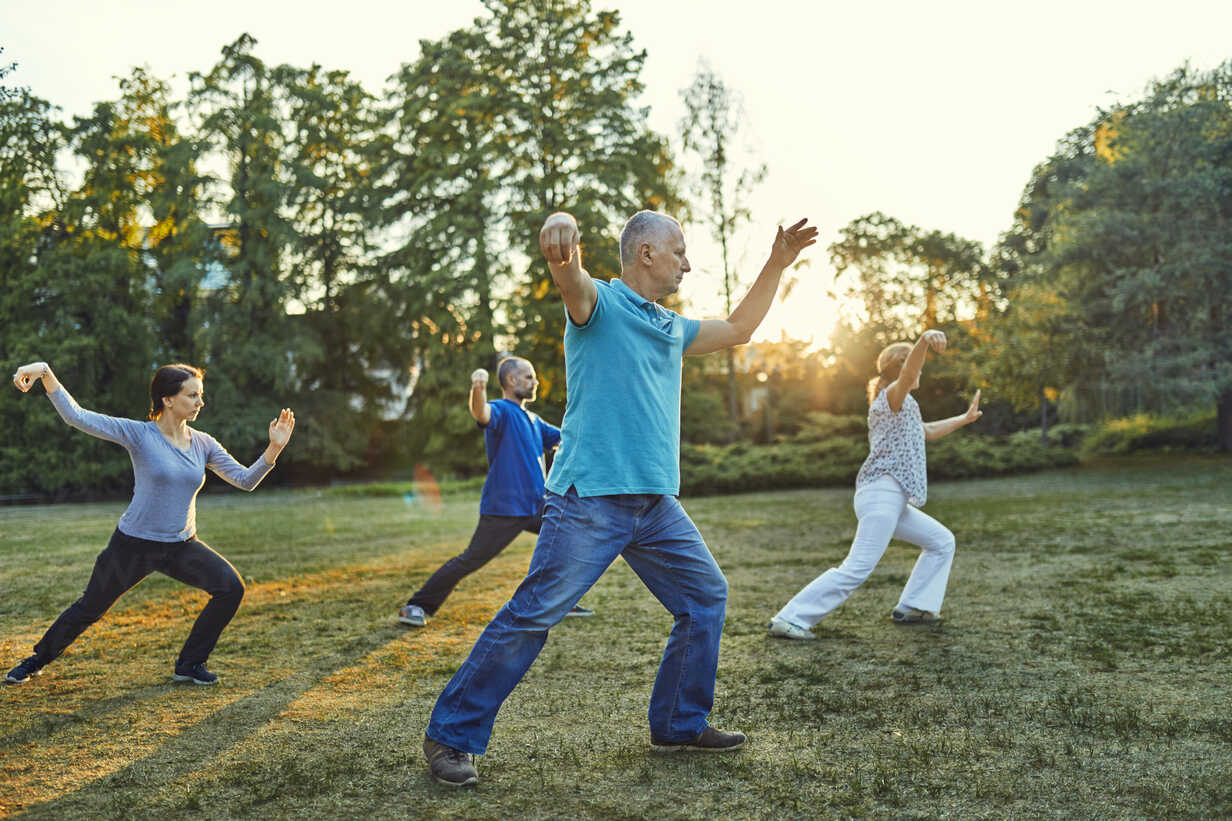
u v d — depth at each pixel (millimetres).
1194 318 23734
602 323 2854
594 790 2701
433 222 32062
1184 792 2547
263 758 3051
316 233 35188
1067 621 5012
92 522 15219
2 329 28672
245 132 31812
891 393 5027
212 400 31016
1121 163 24281
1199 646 4309
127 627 5578
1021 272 27297
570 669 4262
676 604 3070
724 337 3238
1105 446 27859
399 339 34938
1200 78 24734
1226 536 8531
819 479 21109
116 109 31844
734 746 3074
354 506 19594
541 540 2898
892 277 45312
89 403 28562
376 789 2734
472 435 32500
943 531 5195
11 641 5211
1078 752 2922
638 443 2885
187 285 31078
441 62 32719
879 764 2861
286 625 5562
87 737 3320
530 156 32844
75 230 30688
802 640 4812
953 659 4258
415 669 4363
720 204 31156
